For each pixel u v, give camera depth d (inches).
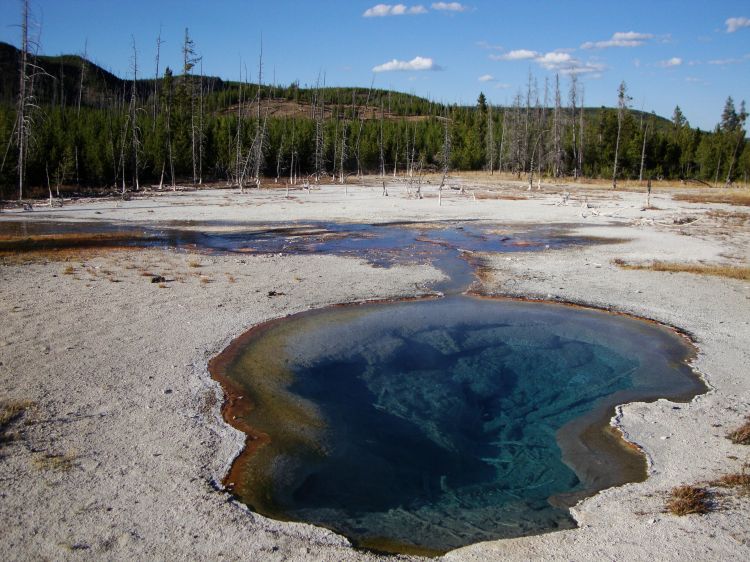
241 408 421.4
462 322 644.1
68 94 4109.3
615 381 494.0
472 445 393.4
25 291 692.1
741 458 351.6
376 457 372.5
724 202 1983.3
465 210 1720.0
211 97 4237.2
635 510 301.6
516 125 3329.2
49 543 264.2
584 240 1195.3
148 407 408.2
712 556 256.5
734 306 700.7
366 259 974.4
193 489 315.6
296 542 276.7
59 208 1617.9
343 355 539.2
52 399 410.6
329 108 5049.2
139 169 2517.2
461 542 286.2
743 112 3659.0
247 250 1035.9
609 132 3233.3
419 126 4158.5
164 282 762.8
